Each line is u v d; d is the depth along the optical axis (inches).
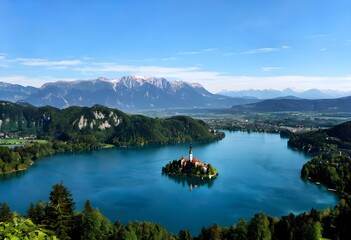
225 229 5319.9
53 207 4503.0
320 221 5625.0
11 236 1109.7
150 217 7258.9
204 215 7391.7
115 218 7185.0
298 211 7691.9
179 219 7135.8
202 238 5073.8
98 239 4741.6
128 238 4576.8
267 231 5002.5
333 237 5433.1
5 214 4692.4
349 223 5383.9
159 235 5073.8
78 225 4909.0
